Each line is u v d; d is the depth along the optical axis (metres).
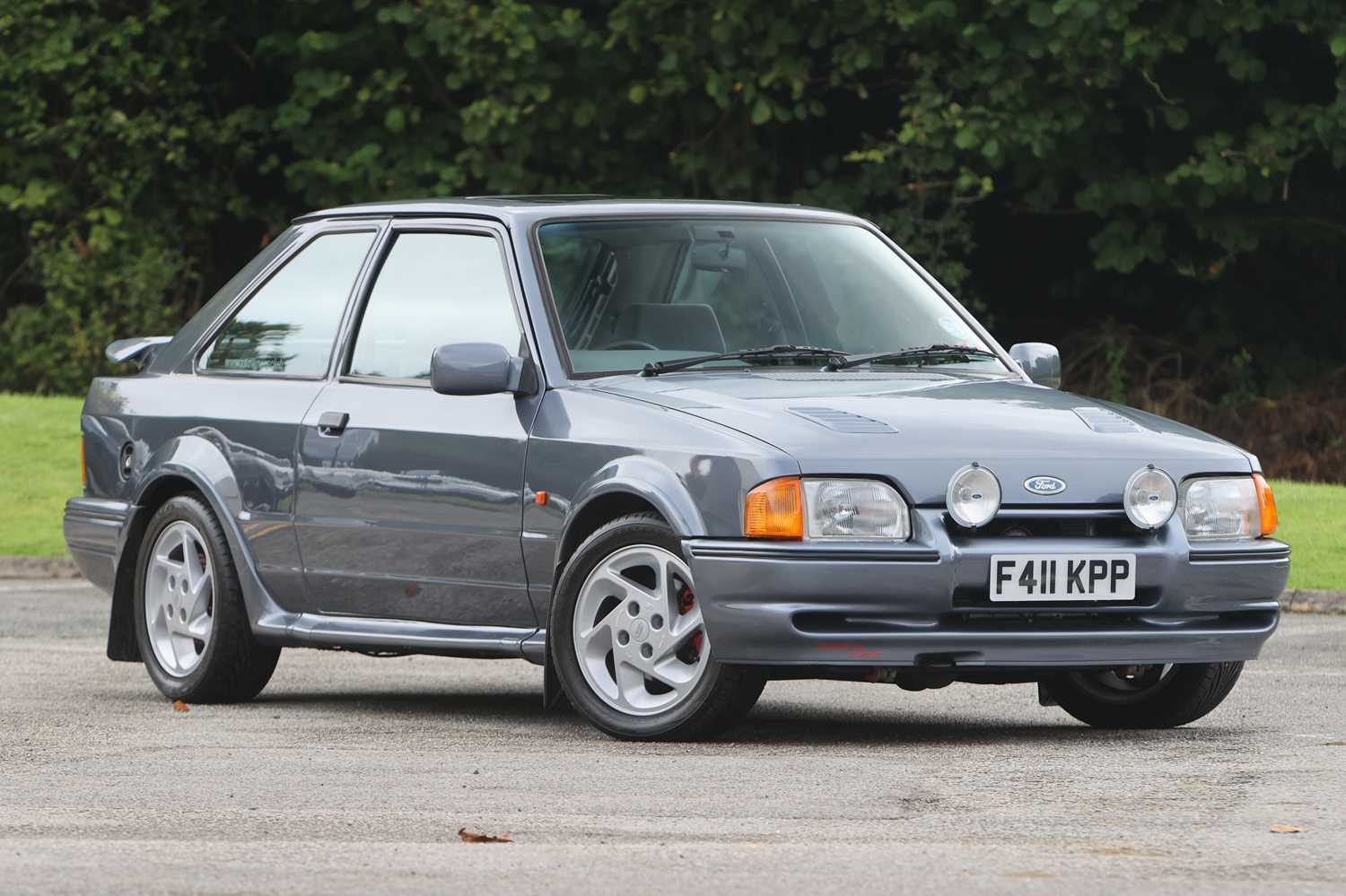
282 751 11.56
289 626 13.56
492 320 12.86
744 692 11.41
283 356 14.15
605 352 12.56
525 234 12.95
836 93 39.25
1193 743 11.74
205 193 42.53
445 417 12.75
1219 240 36.91
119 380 15.34
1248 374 38.56
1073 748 11.47
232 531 13.90
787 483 11.10
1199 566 11.59
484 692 14.88
